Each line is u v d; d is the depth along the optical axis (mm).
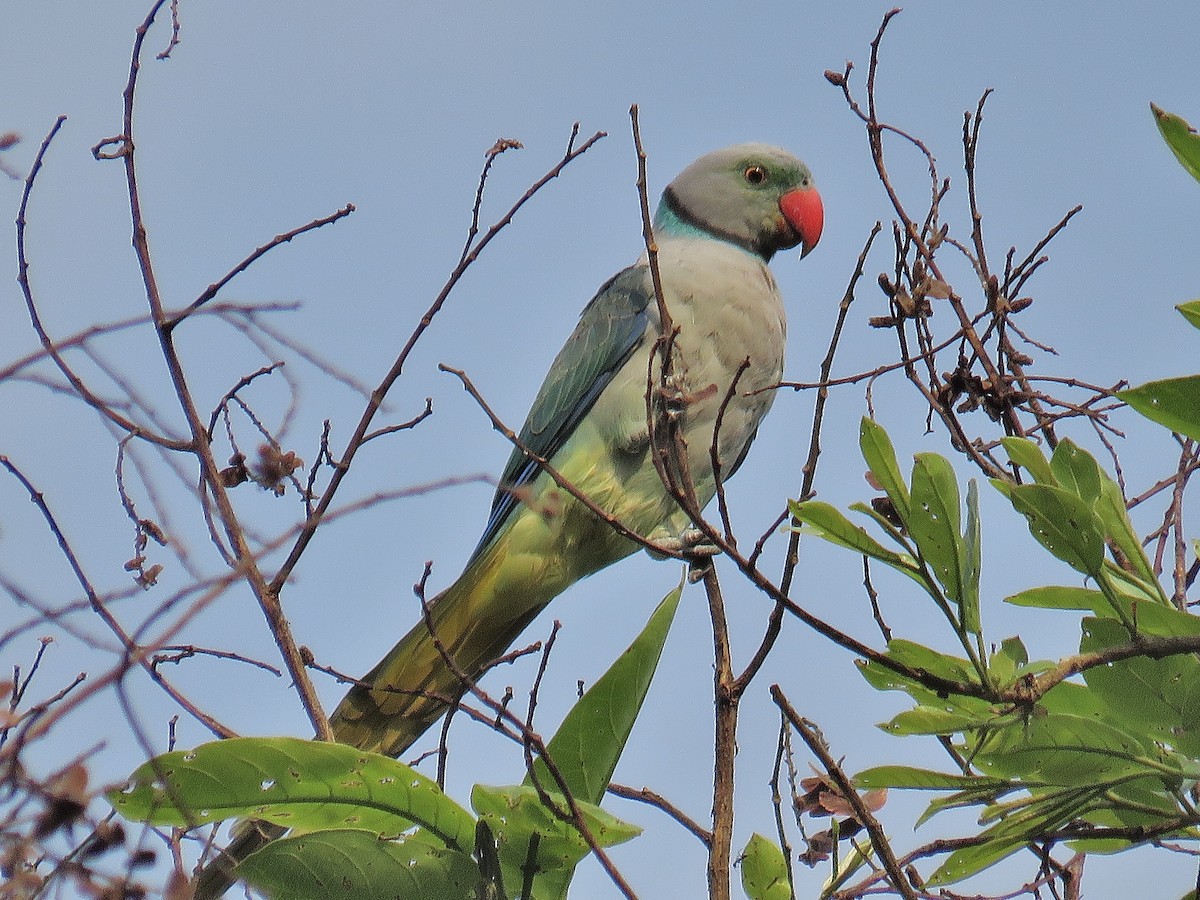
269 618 5801
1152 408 5465
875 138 6445
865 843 6039
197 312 5008
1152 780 5875
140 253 5980
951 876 6195
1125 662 5617
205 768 5324
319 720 5645
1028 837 5930
